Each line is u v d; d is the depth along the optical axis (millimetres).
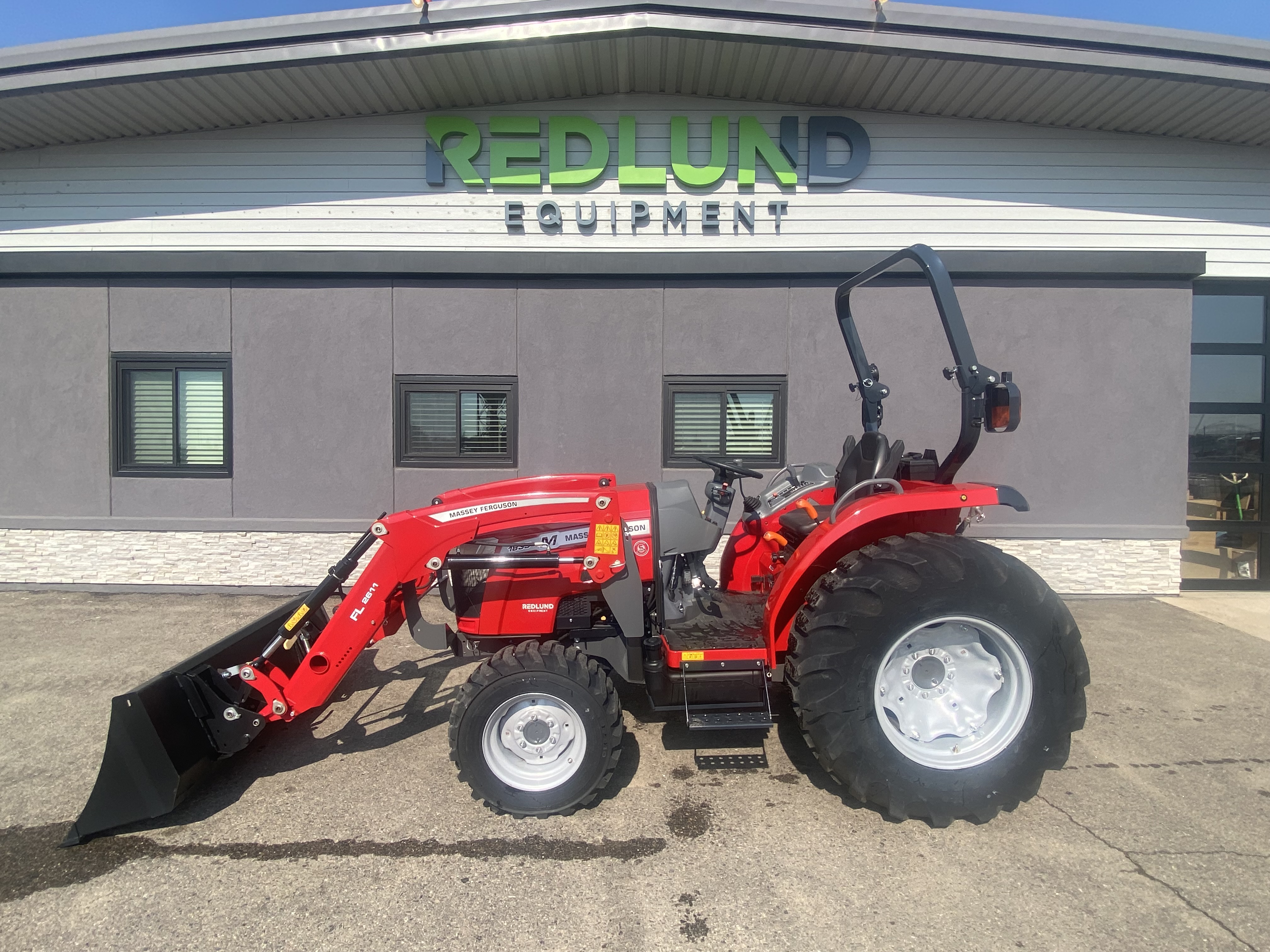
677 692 2760
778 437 5680
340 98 5637
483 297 5668
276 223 5996
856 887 2137
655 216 6016
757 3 4969
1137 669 4090
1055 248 6000
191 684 2607
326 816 2580
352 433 5723
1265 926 1943
